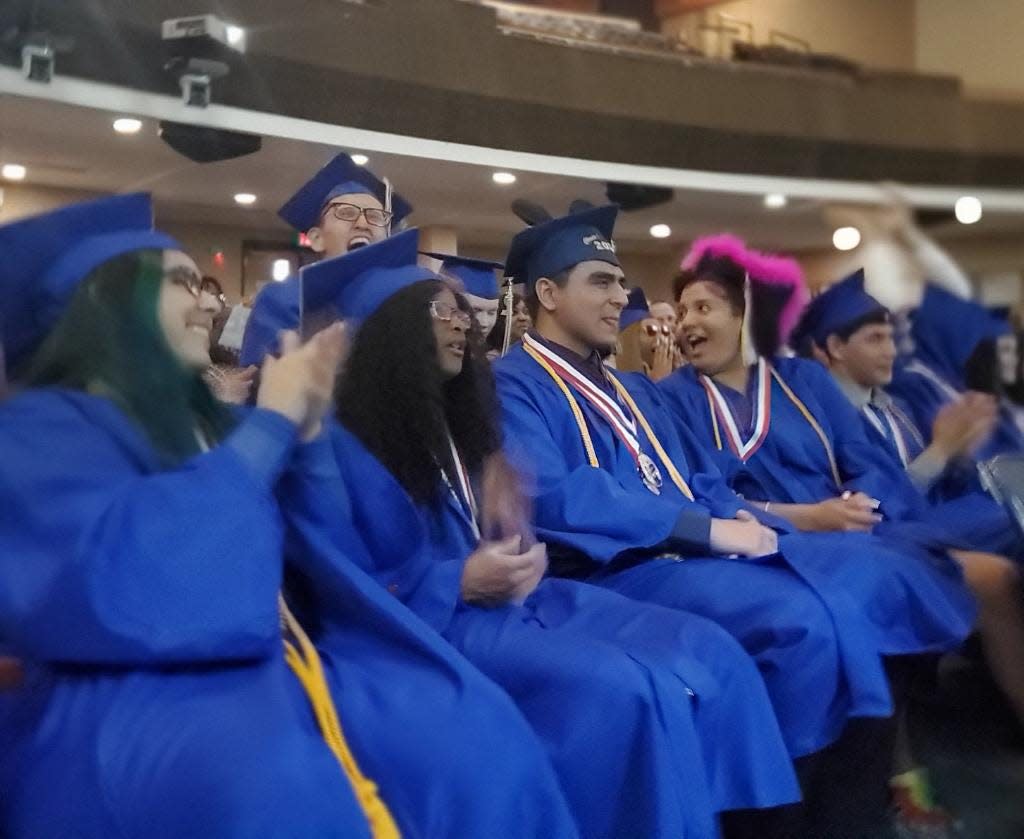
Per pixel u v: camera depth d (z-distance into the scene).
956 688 2.75
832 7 8.52
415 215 7.99
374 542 1.94
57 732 1.44
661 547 2.43
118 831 1.34
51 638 1.45
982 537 2.81
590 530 2.38
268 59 6.47
